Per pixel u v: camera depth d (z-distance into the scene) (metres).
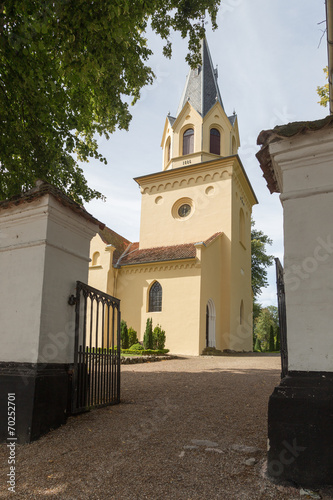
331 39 6.94
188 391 8.20
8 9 7.30
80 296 6.27
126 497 3.26
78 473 3.79
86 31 7.34
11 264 5.89
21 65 8.29
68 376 5.87
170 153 30.77
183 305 22.19
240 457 4.08
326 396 3.56
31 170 10.14
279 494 3.25
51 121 10.47
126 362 14.83
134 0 8.26
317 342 3.79
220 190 26.34
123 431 5.17
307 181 4.19
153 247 27.53
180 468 3.82
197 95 30.84
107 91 10.23
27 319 5.51
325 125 4.09
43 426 5.12
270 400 3.71
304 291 3.95
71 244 6.27
